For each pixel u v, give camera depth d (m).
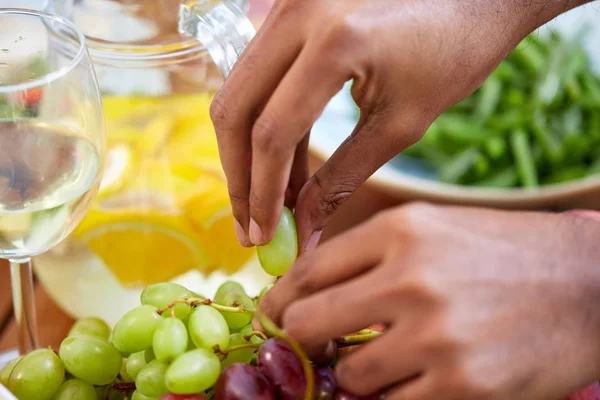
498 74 0.97
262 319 0.48
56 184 0.57
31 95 0.56
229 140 0.54
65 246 0.66
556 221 0.50
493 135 0.92
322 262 0.48
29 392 0.53
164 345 0.51
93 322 0.58
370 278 0.47
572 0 0.62
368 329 0.52
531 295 0.48
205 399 0.50
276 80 0.52
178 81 0.66
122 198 0.66
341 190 0.57
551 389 0.49
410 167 0.90
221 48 0.59
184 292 0.55
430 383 0.47
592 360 0.49
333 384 0.51
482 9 0.56
